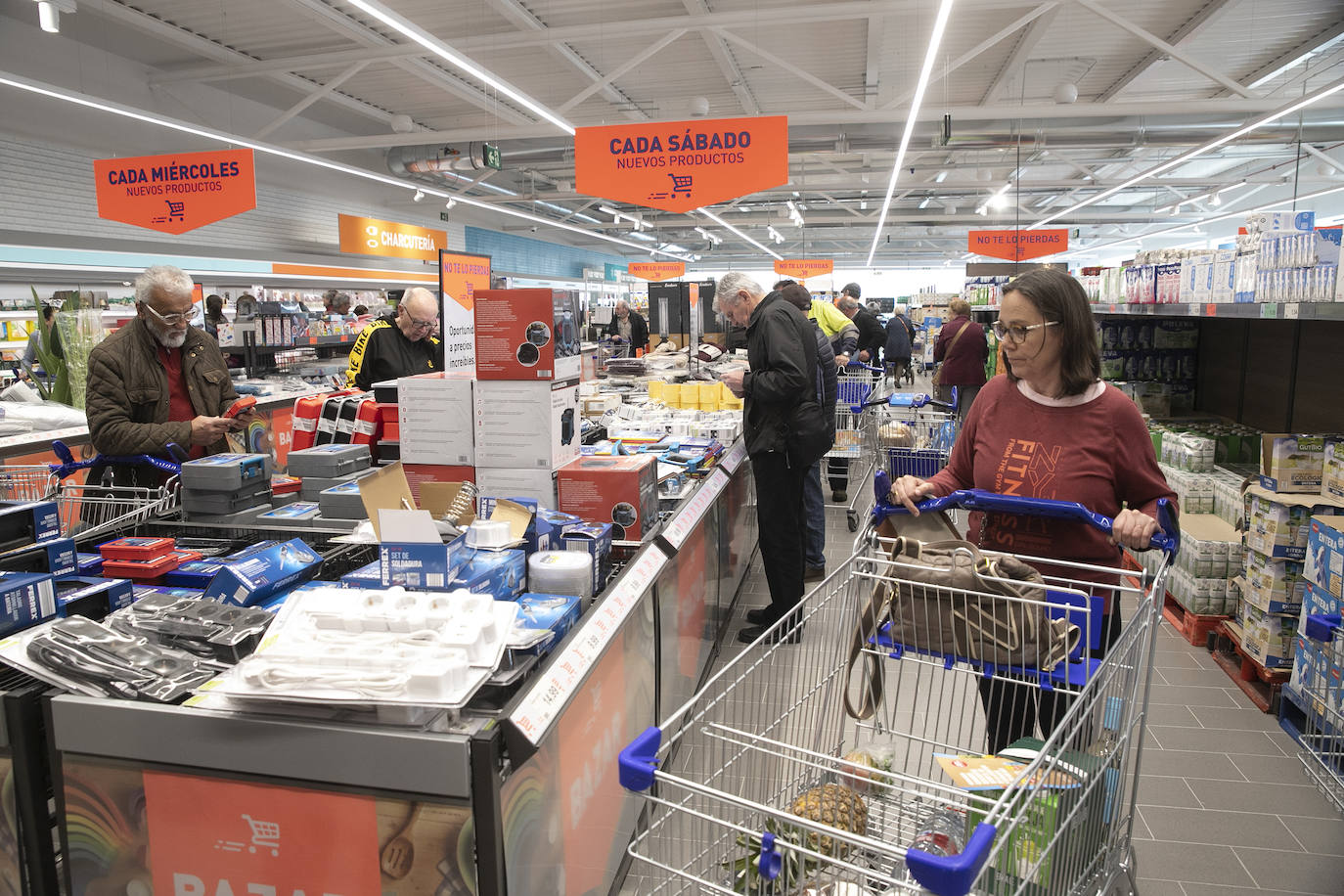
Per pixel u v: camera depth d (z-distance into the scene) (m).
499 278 13.39
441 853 1.37
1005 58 11.13
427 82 12.46
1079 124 12.80
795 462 3.88
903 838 1.49
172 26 9.78
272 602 1.98
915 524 1.96
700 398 5.46
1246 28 10.00
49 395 5.52
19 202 10.07
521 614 1.80
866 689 1.78
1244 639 3.70
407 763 1.35
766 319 3.78
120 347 3.19
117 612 1.78
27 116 10.03
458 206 21.83
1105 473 1.91
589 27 8.95
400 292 12.64
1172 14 9.66
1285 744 3.21
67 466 3.14
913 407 6.09
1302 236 3.28
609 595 2.07
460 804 1.35
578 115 14.09
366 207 17.67
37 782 1.55
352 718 1.39
